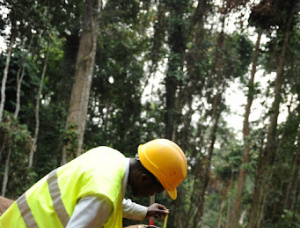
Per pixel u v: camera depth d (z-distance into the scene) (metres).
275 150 13.52
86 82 17.19
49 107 21.20
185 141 21.66
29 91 18.36
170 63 21.95
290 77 13.98
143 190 1.90
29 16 12.86
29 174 14.09
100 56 22.28
